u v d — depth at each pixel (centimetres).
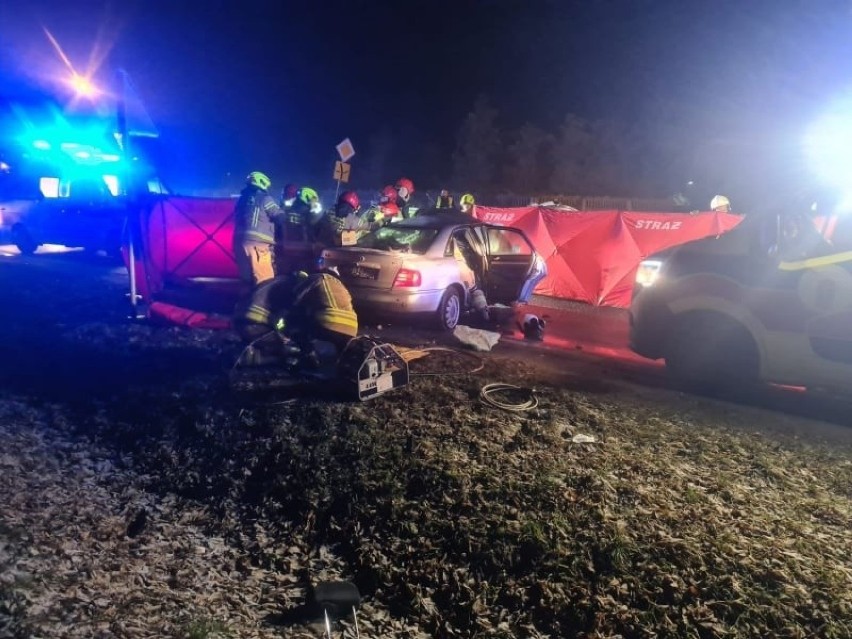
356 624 322
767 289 617
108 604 319
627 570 342
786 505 414
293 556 378
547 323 1009
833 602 317
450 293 891
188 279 1027
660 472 450
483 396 585
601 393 631
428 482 428
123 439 510
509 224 1248
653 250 1129
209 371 657
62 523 387
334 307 641
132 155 882
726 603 318
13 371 641
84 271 1355
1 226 1594
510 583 342
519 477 436
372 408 556
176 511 421
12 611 301
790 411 610
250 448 487
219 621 314
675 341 691
